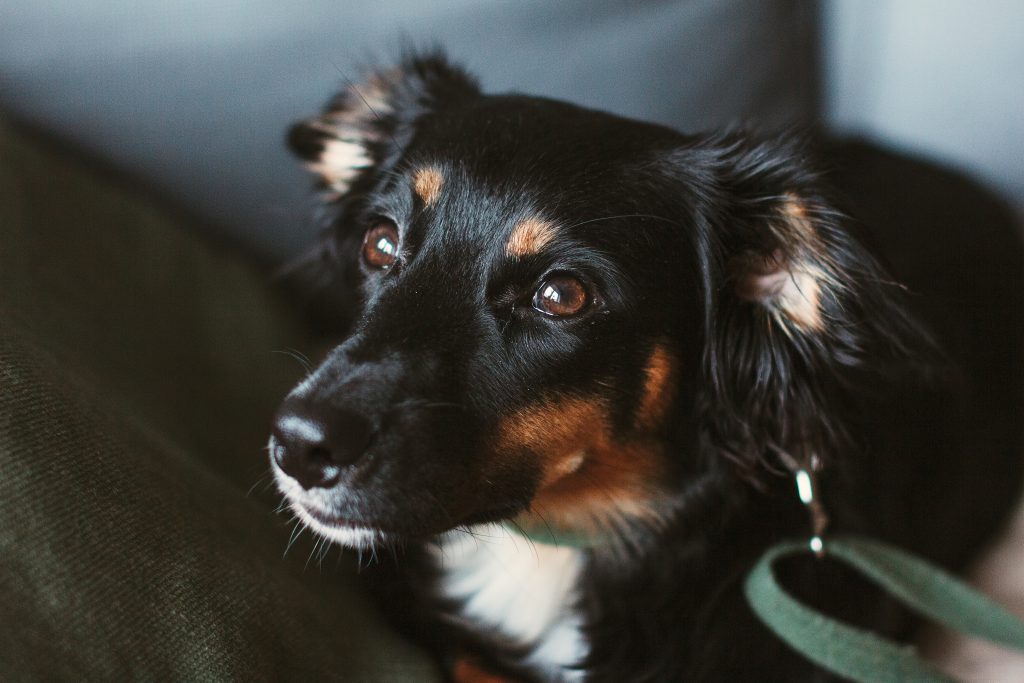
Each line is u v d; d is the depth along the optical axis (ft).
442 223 4.62
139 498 3.77
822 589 5.37
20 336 4.09
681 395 5.11
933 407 6.90
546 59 7.28
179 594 3.64
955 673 6.52
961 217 8.20
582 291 4.56
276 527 4.86
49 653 3.12
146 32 6.89
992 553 7.68
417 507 4.13
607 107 7.45
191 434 5.54
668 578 5.27
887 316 5.04
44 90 6.95
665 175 4.91
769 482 5.27
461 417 4.27
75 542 3.40
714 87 7.52
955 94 8.64
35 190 5.94
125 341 5.76
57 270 5.59
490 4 7.09
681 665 5.10
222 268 7.23
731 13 7.33
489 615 5.53
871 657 4.66
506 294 4.52
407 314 4.39
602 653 5.26
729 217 5.03
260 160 7.35
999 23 8.19
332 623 4.39
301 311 7.85
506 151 4.69
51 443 3.54
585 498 5.24
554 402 4.59
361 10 7.04
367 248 5.08
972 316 7.61
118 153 7.19
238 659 3.67
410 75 6.01
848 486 5.65
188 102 7.11
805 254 4.88
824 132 8.22
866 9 8.65
